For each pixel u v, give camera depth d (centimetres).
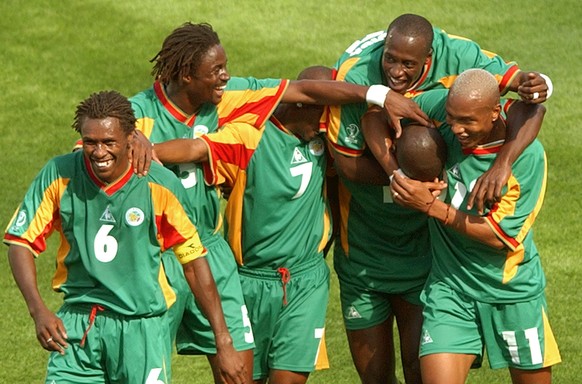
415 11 5941
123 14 5841
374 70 2752
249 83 2764
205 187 2739
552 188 4416
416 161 2559
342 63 2809
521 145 2544
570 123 4909
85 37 5659
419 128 2580
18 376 3278
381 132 2672
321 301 2875
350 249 2939
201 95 2656
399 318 2992
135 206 2436
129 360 2470
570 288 3731
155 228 2456
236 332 2759
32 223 2441
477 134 2498
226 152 2717
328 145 2791
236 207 2808
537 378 2734
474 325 2689
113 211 2434
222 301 2758
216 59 2619
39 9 5869
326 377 3309
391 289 2920
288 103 2741
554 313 3581
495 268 2647
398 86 2645
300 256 2834
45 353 3403
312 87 2706
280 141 2762
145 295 2462
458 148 2595
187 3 5975
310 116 2750
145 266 2466
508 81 2669
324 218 2869
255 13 5903
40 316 2372
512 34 5731
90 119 2345
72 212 2448
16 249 2431
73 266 2478
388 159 2653
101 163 2369
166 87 2708
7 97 5225
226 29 5744
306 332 2861
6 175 4641
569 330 3484
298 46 5603
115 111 2355
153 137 2691
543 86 2548
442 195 2650
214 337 2584
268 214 2794
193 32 2619
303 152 2788
